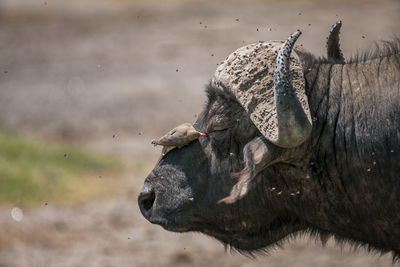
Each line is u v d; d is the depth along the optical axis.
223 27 101.31
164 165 18.50
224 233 18.81
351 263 33.06
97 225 39.84
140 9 117.12
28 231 38.41
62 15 116.06
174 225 18.44
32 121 69.75
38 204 43.12
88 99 76.44
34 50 98.00
